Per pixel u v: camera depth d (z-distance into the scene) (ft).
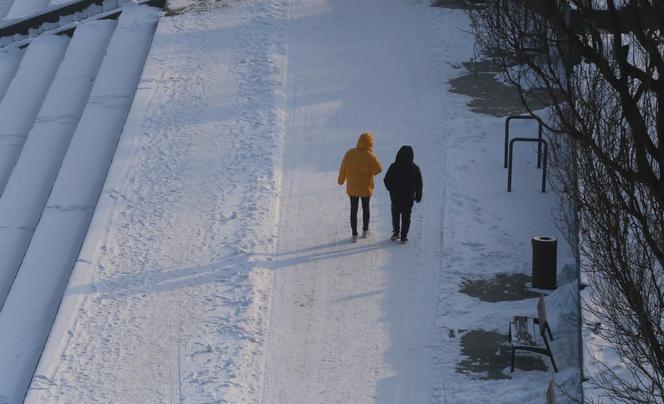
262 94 248.11
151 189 207.31
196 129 232.73
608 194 114.21
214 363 147.43
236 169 212.23
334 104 242.58
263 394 139.95
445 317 157.07
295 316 158.92
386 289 165.78
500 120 224.74
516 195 193.47
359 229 187.01
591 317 134.00
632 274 109.09
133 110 244.83
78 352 153.58
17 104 292.81
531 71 237.45
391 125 229.66
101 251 184.44
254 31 286.25
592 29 111.55
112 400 140.87
